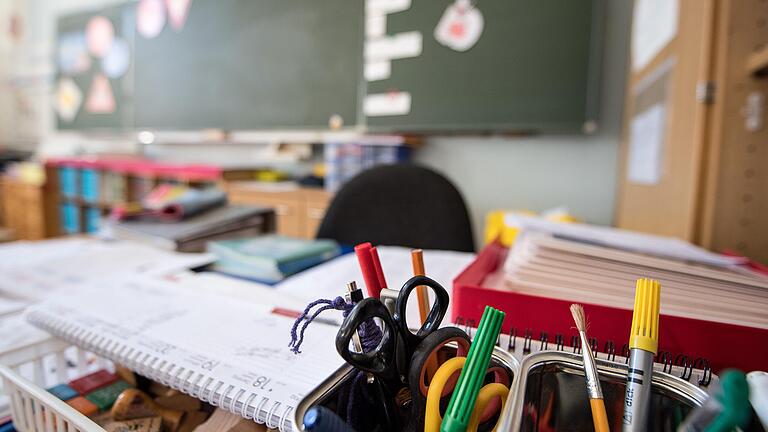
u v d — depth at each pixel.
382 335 0.26
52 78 3.20
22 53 3.36
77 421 0.28
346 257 0.70
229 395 0.28
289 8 2.12
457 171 1.93
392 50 1.88
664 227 0.84
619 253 0.36
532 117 1.65
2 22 3.43
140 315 0.40
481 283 0.41
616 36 1.59
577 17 1.55
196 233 0.78
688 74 0.71
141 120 2.72
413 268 0.31
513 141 1.82
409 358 0.25
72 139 3.21
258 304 0.43
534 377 0.27
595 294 0.35
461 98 1.76
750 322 0.32
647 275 0.35
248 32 2.26
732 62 0.63
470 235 0.99
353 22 1.97
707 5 0.64
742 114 0.63
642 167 1.09
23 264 0.66
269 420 0.26
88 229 2.73
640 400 0.24
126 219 0.87
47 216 2.83
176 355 0.32
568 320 0.35
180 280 0.52
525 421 0.25
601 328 0.33
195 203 0.89
